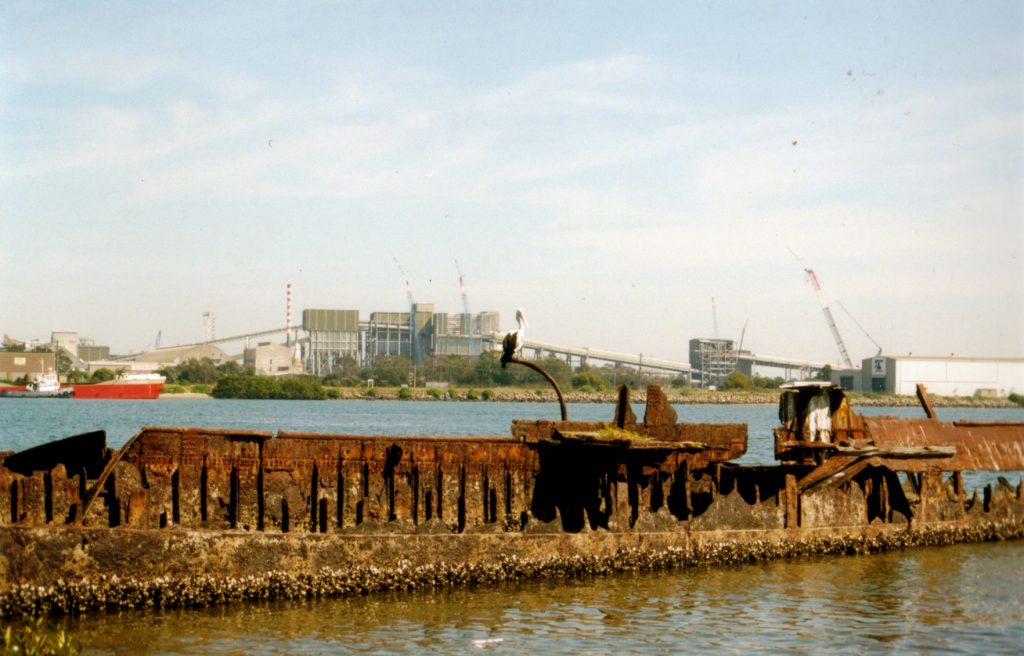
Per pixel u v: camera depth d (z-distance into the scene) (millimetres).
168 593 25297
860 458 35375
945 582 31688
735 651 24562
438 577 28266
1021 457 39375
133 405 188250
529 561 29516
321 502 27547
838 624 26953
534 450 30750
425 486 29219
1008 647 25281
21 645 18203
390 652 23594
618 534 30906
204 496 26828
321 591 26859
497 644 24453
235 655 22922
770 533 33500
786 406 36938
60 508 24906
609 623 26375
